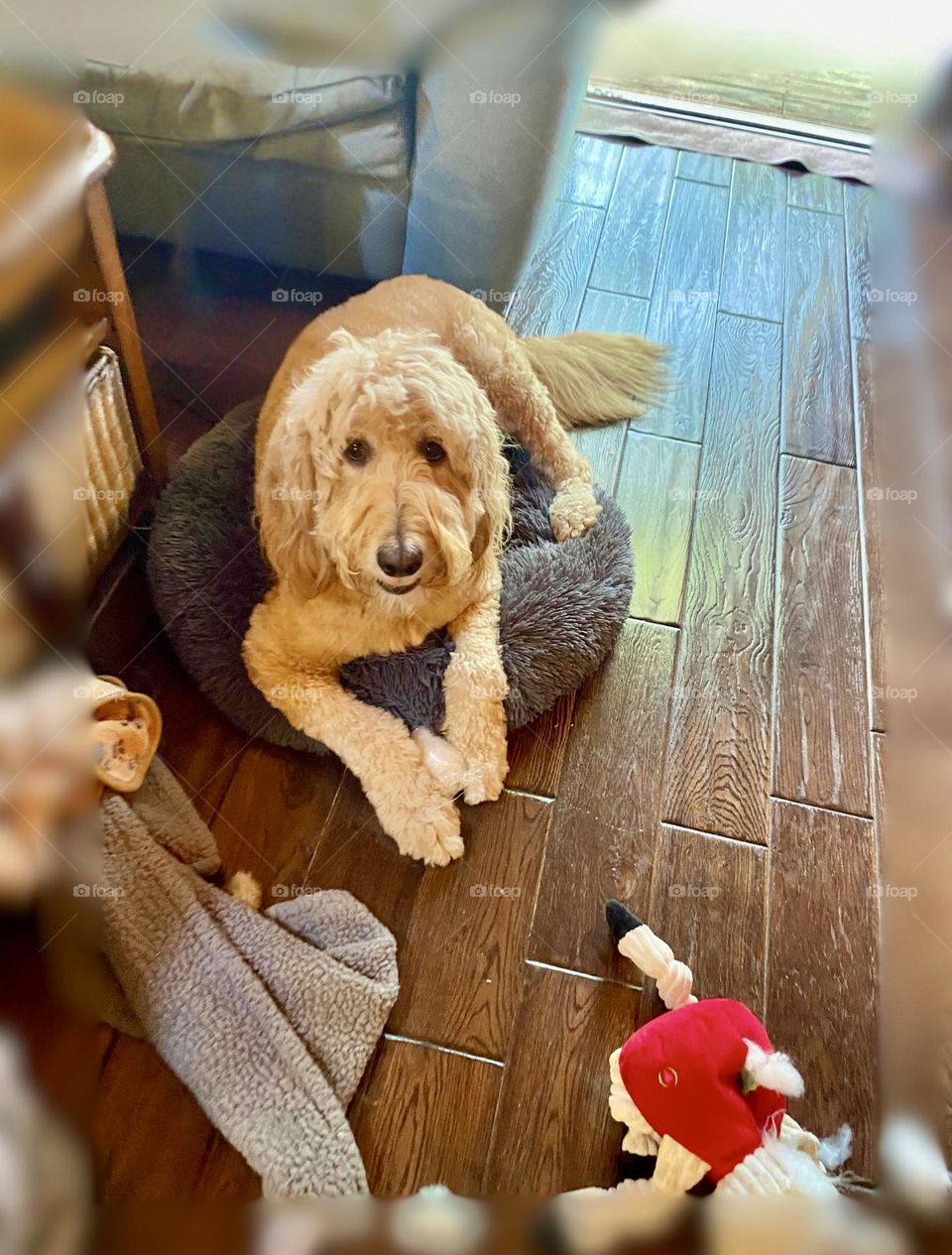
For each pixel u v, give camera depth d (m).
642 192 2.06
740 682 1.35
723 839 1.20
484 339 1.34
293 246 1.57
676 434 1.64
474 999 1.05
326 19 1.29
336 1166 0.89
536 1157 0.95
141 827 1.04
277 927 1.03
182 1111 0.94
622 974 1.08
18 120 1.01
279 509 1.13
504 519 1.24
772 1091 0.89
